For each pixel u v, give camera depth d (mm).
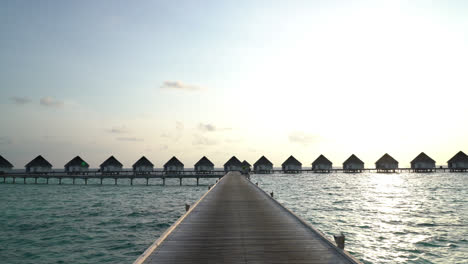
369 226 20734
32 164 90500
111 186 66125
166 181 89500
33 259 14734
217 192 24156
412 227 20375
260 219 12953
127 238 18734
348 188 55594
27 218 25453
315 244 9141
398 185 62312
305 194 44188
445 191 47656
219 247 8805
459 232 18859
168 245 8992
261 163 110750
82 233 19969
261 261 7641
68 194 48562
